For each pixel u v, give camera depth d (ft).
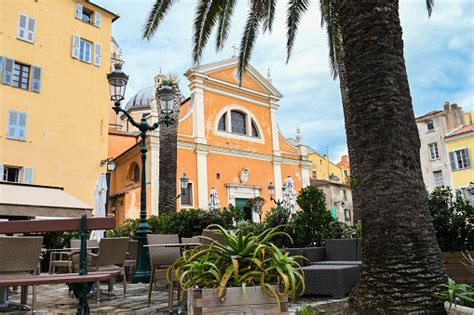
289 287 8.07
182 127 79.30
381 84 12.87
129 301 19.90
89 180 65.67
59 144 63.26
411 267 11.32
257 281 8.20
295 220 24.07
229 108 88.12
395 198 11.96
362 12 13.52
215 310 7.72
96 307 18.31
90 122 67.72
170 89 29.43
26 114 60.23
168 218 33.99
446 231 19.11
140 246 24.47
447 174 98.53
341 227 25.26
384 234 11.81
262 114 94.63
